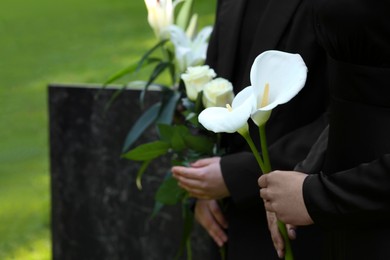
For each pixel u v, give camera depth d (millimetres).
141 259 6742
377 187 3332
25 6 24094
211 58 4945
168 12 5160
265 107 3410
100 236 6902
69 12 22578
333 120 3592
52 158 7008
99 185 6852
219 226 4898
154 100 6539
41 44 18859
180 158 5039
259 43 4543
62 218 7039
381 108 3412
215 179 4590
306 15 4430
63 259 7066
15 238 8945
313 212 3508
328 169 3646
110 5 23094
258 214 4656
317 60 4441
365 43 3377
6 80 15797
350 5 3365
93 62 16531
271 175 3656
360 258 3469
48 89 6949
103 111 6754
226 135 4816
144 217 6684
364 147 3451
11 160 11414
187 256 6496
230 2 4832
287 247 3838
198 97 4566
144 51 17000
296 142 4457
